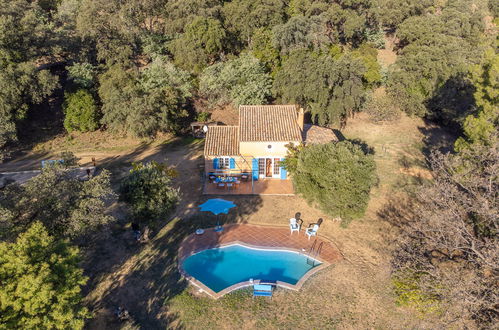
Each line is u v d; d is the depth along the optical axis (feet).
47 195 62.64
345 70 146.82
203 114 161.07
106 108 144.46
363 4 200.95
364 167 79.51
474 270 60.39
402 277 66.69
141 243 84.17
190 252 81.41
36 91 132.67
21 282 44.98
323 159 84.12
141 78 158.51
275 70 173.68
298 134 107.86
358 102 152.66
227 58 176.45
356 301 69.46
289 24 165.07
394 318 65.67
